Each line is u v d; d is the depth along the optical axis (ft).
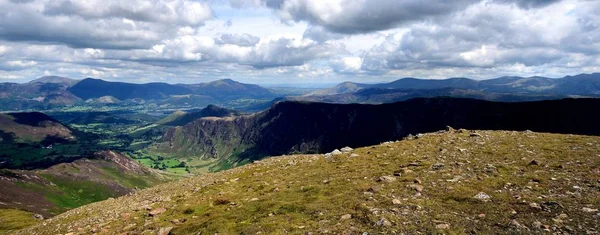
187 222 75.36
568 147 93.15
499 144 104.22
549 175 71.20
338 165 105.40
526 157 86.74
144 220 83.87
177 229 70.64
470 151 98.78
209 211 80.07
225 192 98.63
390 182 77.30
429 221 54.24
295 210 67.51
